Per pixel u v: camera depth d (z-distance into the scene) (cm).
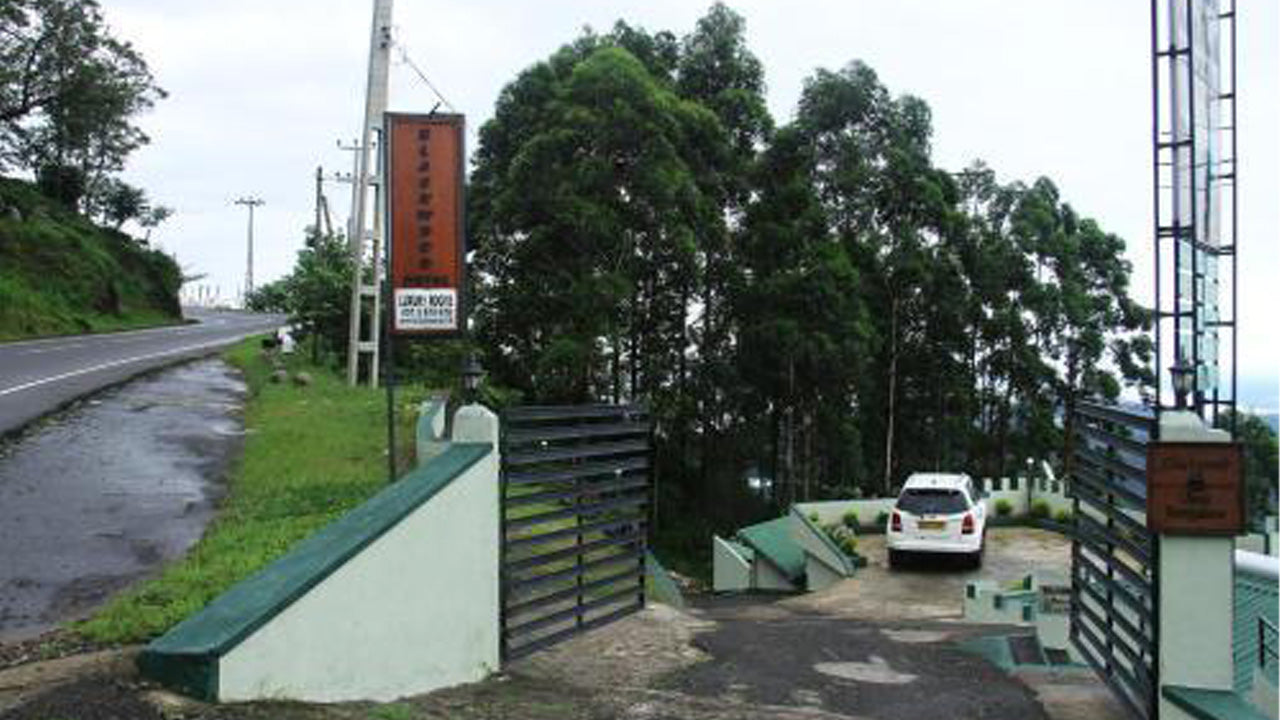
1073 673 992
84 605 866
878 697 855
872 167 3341
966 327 3603
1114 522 748
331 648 621
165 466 1516
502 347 2809
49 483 1346
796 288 2848
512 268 2773
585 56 3116
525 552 1038
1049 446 3753
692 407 2981
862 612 1788
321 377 2745
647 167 2600
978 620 1560
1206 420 679
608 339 2689
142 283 5784
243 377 2858
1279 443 728
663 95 2736
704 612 1570
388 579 667
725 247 2941
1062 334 3850
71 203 6112
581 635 943
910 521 2195
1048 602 1568
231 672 564
